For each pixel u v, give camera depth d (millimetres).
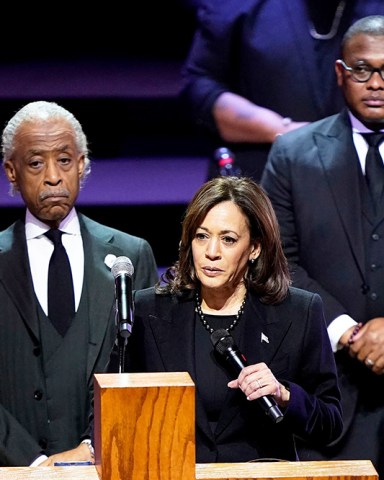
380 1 16156
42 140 11195
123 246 11766
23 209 19359
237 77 16797
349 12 16156
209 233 9609
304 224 13586
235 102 16625
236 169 16766
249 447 9664
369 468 6434
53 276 11414
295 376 10062
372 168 13531
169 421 5973
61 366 11156
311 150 13758
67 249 11578
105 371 10242
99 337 11219
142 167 21047
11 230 11695
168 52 23672
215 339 9531
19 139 11297
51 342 11195
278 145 14031
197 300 10039
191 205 9742
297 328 10008
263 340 9891
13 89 21969
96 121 21688
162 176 20547
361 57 13281
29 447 10906
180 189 19984
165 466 5988
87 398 11180
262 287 9992
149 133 21703
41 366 11156
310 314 10086
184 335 9891
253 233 9859
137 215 19531
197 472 6367
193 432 5992
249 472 6371
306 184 13609
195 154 21594
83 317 11289
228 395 9594
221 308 10000
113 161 21438
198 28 17109
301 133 14023
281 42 16250
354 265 13383
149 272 11781
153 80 22500
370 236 13414
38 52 23812
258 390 8844
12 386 11125
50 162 11227
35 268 11461
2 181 20078
